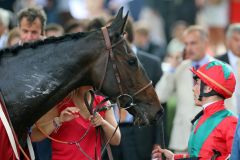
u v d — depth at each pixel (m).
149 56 14.44
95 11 22.98
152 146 13.96
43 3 21.95
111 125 10.77
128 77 10.16
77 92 10.61
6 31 16.88
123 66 10.15
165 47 22.47
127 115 13.72
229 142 10.38
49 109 10.13
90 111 10.50
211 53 19.50
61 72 10.08
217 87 10.63
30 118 10.06
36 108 10.03
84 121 10.69
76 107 10.42
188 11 23.89
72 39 10.23
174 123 14.77
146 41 20.97
